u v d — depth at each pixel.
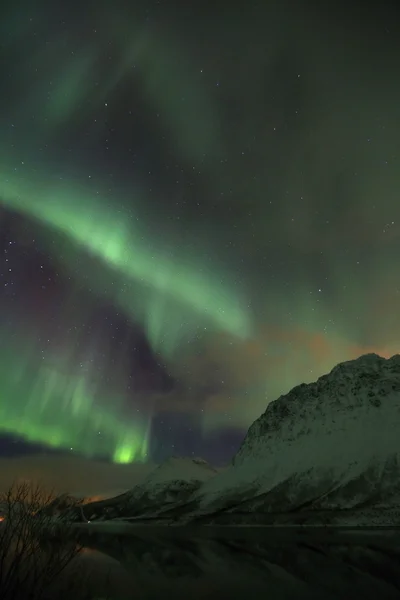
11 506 15.09
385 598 29.27
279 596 30.08
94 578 32.94
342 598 29.31
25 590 14.07
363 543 85.31
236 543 90.50
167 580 36.41
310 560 53.41
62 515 15.75
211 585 34.44
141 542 91.44
